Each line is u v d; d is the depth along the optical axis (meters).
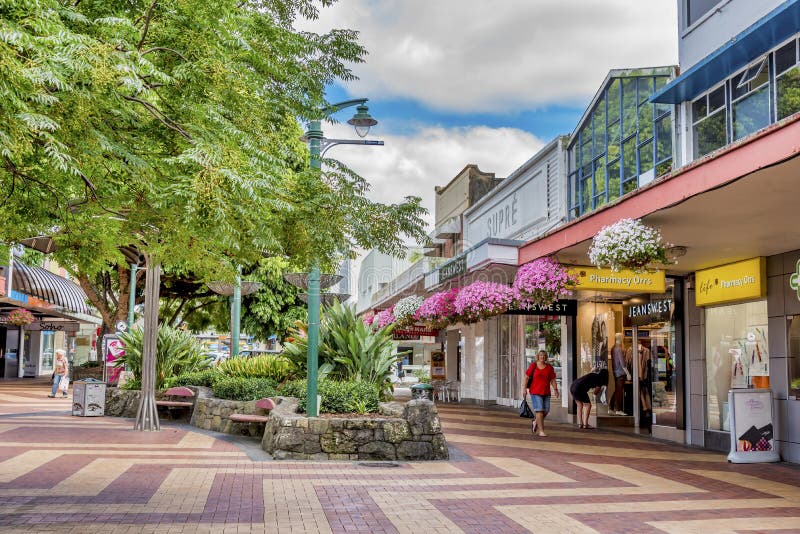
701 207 10.24
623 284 14.77
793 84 12.38
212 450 12.59
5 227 8.12
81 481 9.13
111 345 23.62
